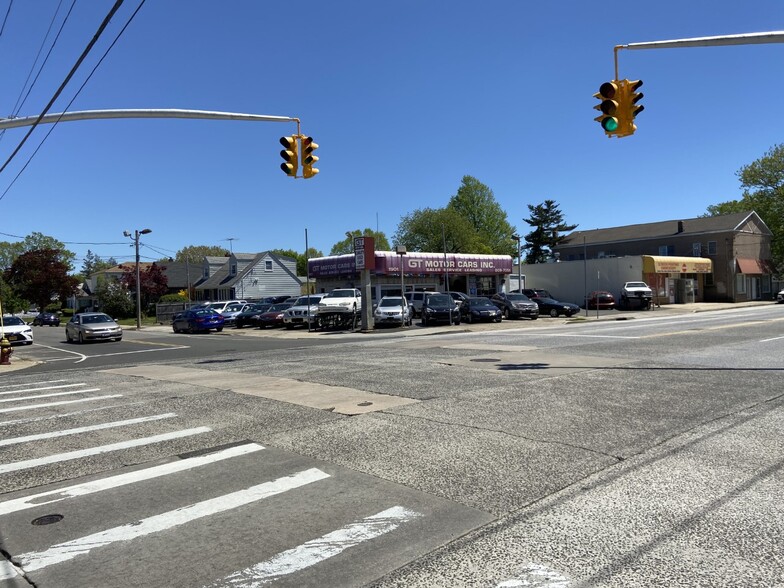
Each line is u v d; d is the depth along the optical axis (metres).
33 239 102.06
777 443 6.28
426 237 72.44
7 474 5.90
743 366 11.98
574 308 36.78
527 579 3.51
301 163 14.47
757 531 4.09
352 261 40.88
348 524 4.39
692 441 6.44
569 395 9.17
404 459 6.01
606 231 66.19
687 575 3.51
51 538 4.26
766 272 56.78
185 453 6.46
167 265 78.00
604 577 3.51
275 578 3.59
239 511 4.70
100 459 6.33
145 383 12.13
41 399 10.52
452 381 10.83
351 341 22.62
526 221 87.25
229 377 12.47
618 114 10.88
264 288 62.62
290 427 7.52
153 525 4.45
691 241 55.94
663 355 14.03
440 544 4.02
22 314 101.81
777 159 60.84
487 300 32.84
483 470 5.61
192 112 12.85
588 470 5.54
